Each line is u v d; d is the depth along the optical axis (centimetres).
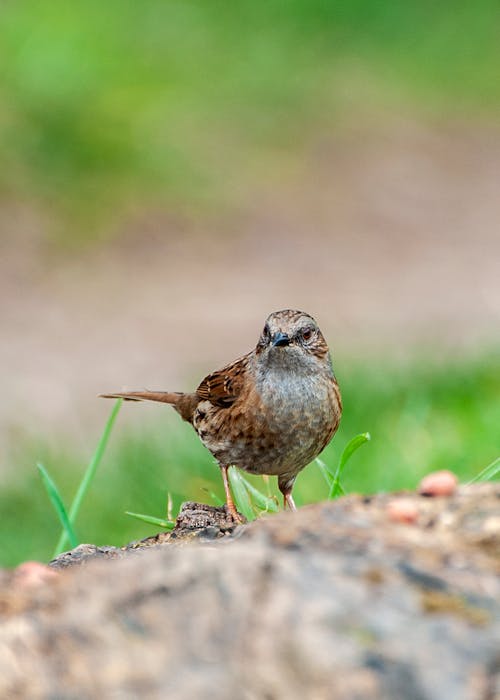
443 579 327
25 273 1784
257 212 2055
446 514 371
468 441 971
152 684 312
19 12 2420
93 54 2364
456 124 2484
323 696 304
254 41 2661
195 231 1972
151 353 1505
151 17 2597
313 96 2506
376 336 1503
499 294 1711
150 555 344
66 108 2170
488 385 1154
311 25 2803
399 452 962
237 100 2411
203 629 320
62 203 1975
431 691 302
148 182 2075
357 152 2323
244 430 677
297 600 321
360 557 336
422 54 2775
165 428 1103
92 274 1806
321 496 912
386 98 2559
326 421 681
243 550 337
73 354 1505
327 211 2086
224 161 2195
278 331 657
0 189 1972
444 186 2220
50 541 998
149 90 2341
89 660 320
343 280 1809
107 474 1060
